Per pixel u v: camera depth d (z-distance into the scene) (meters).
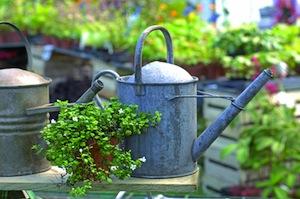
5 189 2.12
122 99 2.16
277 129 5.16
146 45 5.97
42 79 2.23
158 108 2.10
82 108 2.12
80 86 6.05
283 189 4.98
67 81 6.18
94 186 2.09
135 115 2.10
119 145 2.17
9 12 8.79
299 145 5.13
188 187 2.07
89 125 2.05
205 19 7.55
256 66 5.50
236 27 6.09
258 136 5.16
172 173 2.13
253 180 5.24
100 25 7.55
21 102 2.15
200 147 2.15
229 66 5.66
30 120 2.17
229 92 5.24
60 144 2.05
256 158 5.16
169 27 6.37
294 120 5.32
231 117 2.12
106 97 6.51
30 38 8.94
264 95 5.24
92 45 7.28
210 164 5.49
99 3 8.00
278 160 5.18
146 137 2.11
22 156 2.17
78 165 2.06
